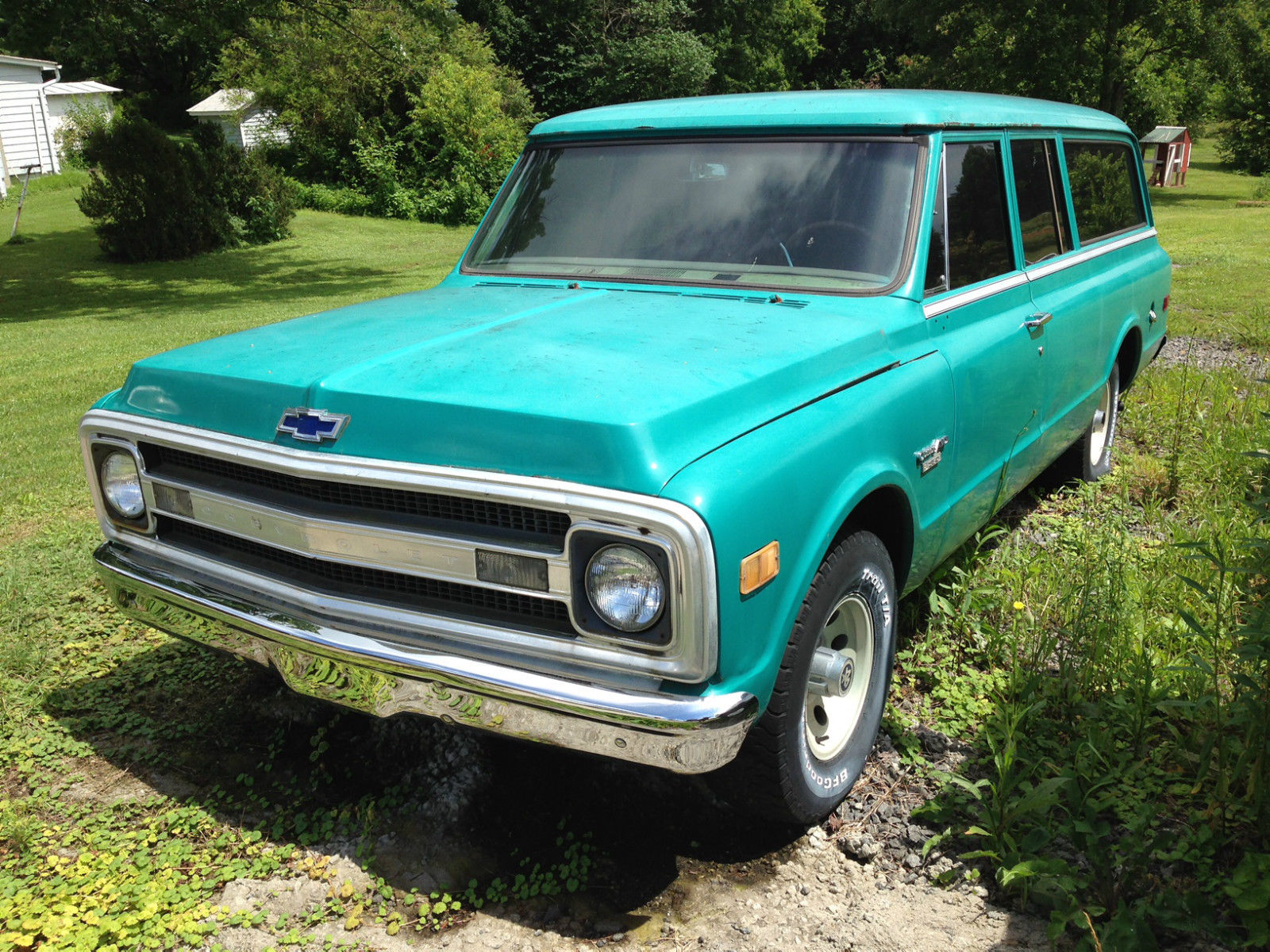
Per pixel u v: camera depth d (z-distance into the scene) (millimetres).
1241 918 2551
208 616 2871
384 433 2533
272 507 2701
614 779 3248
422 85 29359
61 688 3865
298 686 2771
